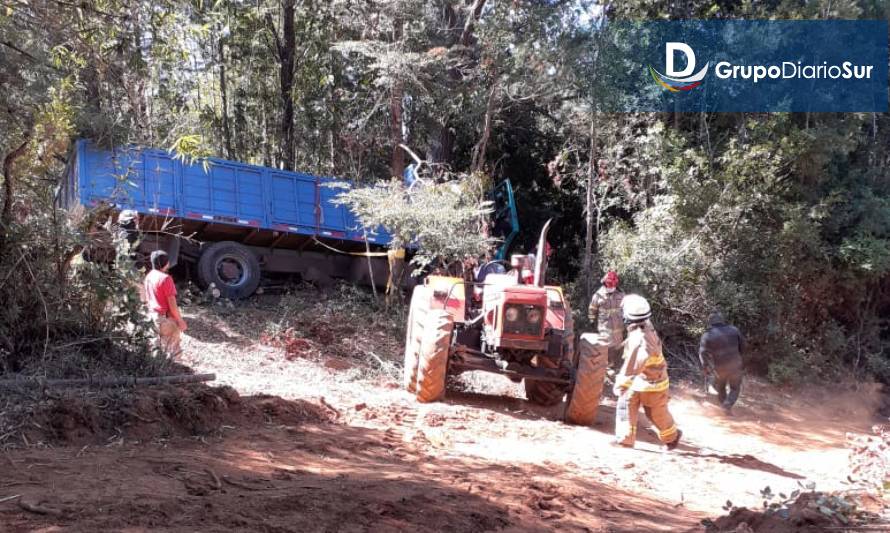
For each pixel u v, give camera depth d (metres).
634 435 8.02
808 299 18.41
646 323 7.96
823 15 18.84
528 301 9.24
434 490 5.20
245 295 14.86
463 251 14.12
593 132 16.89
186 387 6.90
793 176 18.50
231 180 14.67
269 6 20.17
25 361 6.97
